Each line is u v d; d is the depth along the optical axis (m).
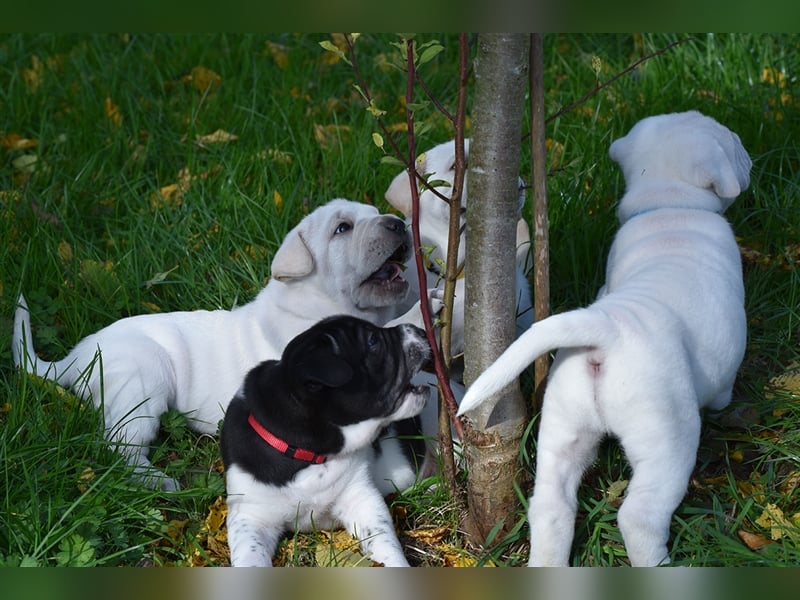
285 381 1.72
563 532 1.65
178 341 1.92
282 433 1.72
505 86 1.60
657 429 1.62
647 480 1.63
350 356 1.72
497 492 1.72
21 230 2.17
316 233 1.93
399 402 1.74
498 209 1.64
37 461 1.78
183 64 2.64
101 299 2.07
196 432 1.93
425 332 1.76
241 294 2.09
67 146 2.40
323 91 2.55
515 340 1.69
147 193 2.29
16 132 2.46
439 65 2.58
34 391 1.84
